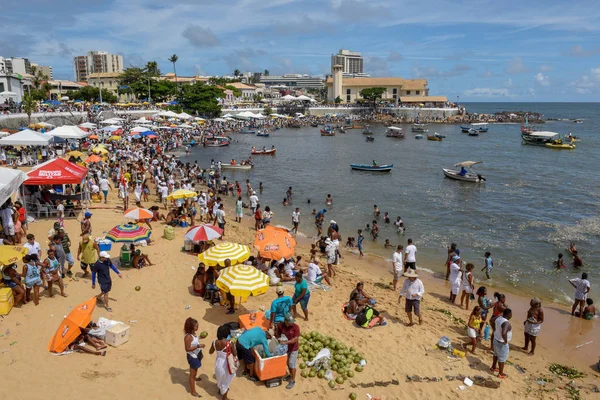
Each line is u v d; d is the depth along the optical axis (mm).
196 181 40719
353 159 58625
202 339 11523
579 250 23547
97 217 22578
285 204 33344
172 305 13492
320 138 87375
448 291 18047
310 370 10656
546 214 31312
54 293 13430
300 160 57344
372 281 18359
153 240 19891
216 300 13812
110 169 36875
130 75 113688
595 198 36531
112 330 11000
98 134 55250
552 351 13570
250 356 9836
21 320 11680
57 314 12180
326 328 12984
